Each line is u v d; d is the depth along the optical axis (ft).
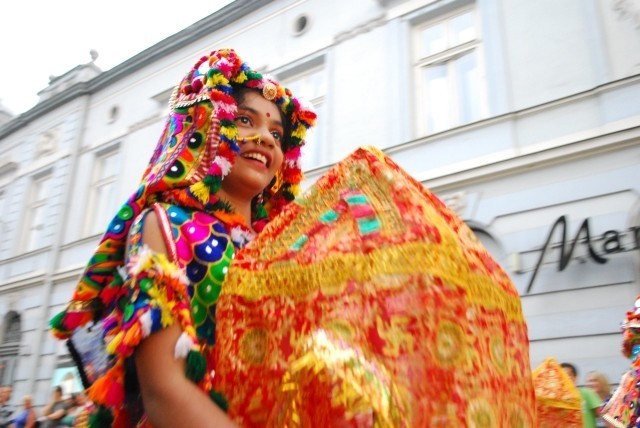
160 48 34.19
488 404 2.18
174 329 2.49
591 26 18.53
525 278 17.33
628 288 15.53
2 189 42.11
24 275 35.58
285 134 4.41
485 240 19.11
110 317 2.97
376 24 24.52
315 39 26.68
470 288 2.34
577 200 17.17
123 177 33.01
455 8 22.66
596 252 16.30
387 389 2.00
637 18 17.70
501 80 19.90
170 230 2.91
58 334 3.27
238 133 3.58
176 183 3.30
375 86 23.47
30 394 31.24
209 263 2.96
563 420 4.28
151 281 2.52
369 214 2.53
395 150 21.59
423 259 2.31
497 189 18.92
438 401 2.11
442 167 20.30
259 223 4.36
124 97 35.91
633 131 16.58
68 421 20.12
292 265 2.56
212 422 2.29
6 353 34.60
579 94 18.03
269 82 3.97
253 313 2.57
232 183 3.66
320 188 2.82
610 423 8.25
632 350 8.55
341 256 2.44
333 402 1.95
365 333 2.23
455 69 22.02
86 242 32.91
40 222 37.68
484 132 19.77
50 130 39.83
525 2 20.36
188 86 3.77
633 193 16.26
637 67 17.30
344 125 23.75
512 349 2.49
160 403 2.35
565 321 16.24
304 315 2.42
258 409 2.39
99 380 2.61
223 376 2.53
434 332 2.19
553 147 17.89
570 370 14.46
